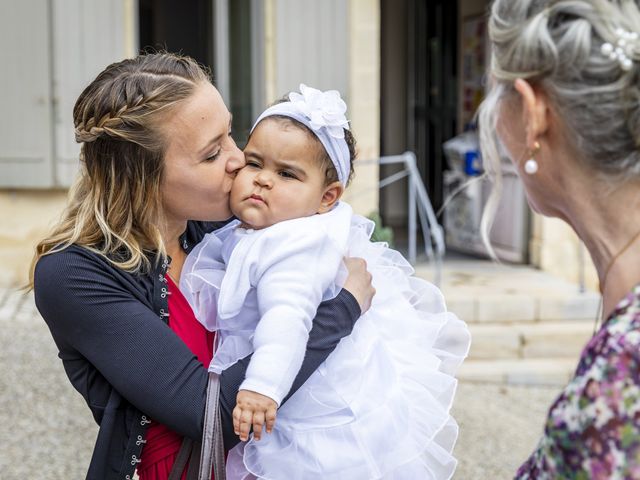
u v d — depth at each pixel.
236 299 1.81
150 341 1.72
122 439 1.78
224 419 1.71
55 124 6.40
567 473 1.30
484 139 1.52
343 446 1.81
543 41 1.35
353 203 6.73
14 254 6.59
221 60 6.65
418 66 9.25
